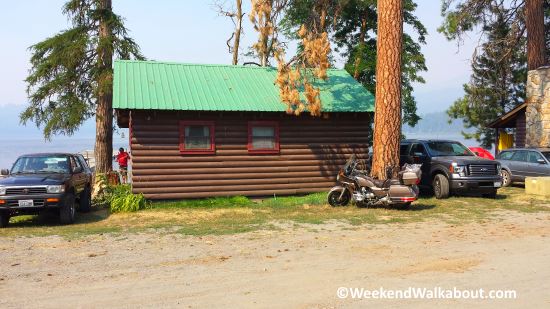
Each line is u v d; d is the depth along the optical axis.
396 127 13.80
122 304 5.31
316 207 13.05
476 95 30.78
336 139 16.06
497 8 28.09
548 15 28.67
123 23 20.06
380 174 13.71
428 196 15.57
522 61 30.73
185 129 14.47
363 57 25.36
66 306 5.26
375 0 24.64
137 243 8.70
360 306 5.18
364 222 10.68
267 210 12.76
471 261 7.13
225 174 14.85
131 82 14.70
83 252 7.98
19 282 6.21
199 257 7.50
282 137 15.50
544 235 9.12
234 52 23.83
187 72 16.12
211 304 5.29
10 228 10.68
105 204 14.86
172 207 13.59
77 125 19.84
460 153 16.05
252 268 6.79
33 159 12.55
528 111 21.58
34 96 19.89
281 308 5.14
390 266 6.84
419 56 25.91
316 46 14.90
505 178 18.77
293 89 14.43
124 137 21.61
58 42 19.81
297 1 22.16
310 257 7.40
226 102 14.62
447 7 28.53
